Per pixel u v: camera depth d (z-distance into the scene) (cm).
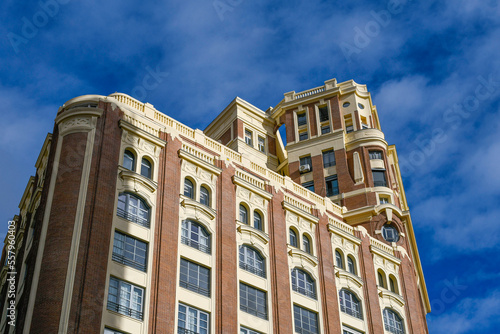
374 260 5412
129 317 3578
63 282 3450
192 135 4816
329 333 4556
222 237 4344
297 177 6319
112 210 3881
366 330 4872
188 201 4288
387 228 5844
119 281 3675
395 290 5441
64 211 3731
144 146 4334
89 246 3638
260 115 6775
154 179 4241
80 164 3953
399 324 5231
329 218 5309
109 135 4169
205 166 4588
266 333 4203
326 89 6888
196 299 3947
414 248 6138
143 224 4000
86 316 3403
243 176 4878
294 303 4531
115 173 4044
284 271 4597
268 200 4912
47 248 3606
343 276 4997
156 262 3891
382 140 6406
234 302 4128
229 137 6556
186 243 4144
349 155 6328
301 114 6838
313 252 4956
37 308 3384
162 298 3762
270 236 4719
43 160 4562
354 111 6750
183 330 3775
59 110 4375
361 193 6009
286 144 6619
